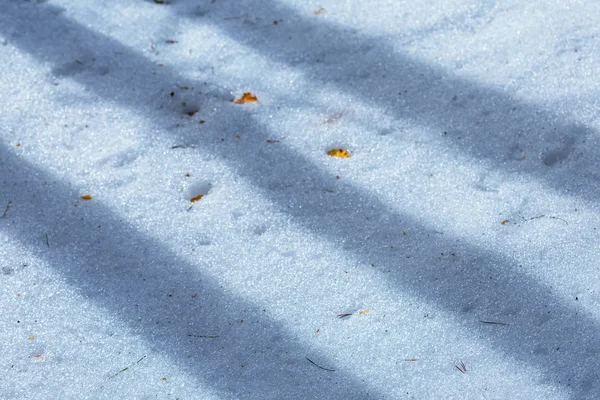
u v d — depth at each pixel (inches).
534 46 101.5
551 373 88.0
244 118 98.8
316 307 90.4
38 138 97.7
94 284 91.4
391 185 95.2
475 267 91.7
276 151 97.0
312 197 94.8
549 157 96.1
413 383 87.8
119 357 88.7
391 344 89.0
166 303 90.7
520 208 93.8
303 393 87.6
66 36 103.5
